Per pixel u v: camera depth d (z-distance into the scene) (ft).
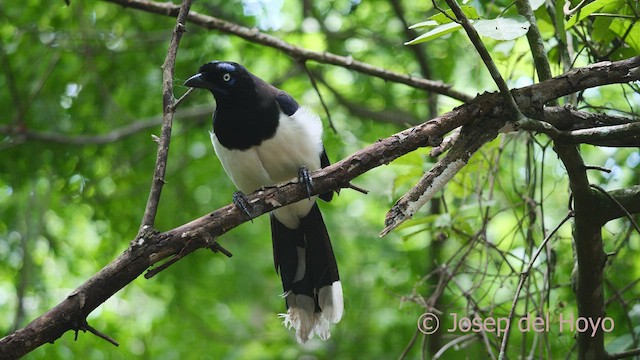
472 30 20.01
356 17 49.90
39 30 47.85
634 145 21.24
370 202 55.62
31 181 48.21
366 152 21.74
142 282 54.95
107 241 52.39
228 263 55.62
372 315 50.29
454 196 33.47
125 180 51.24
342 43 49.62
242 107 27.32
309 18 48.83
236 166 28.30
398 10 45.91
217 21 33.47
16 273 50.29
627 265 36.14
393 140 21.71
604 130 21.02
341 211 55.01
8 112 48.26
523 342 27.04
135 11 48.75
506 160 38.50
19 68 48.29
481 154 30.01
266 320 59.06
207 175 52.75
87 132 49.62
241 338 58.03
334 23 51.52
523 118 21.04
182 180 52.31
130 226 51.03
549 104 24.11
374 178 54.65
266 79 51.65
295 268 29.45
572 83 22.34
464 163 21.34
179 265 52.19
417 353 46.78
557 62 30.35
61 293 55.72
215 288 56.39
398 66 49.67
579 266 24.36
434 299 28.25
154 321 58.23
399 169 40.24
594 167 22.02
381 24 50.08
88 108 49.47
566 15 24.48
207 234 20.71
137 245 20.16
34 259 49.70
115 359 54.65
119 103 50.78
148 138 50.44
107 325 55.01
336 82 53.36
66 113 49.08
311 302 29.01
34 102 48.01
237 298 56.49
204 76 27.50
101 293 19.71
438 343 37.45
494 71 20.67
